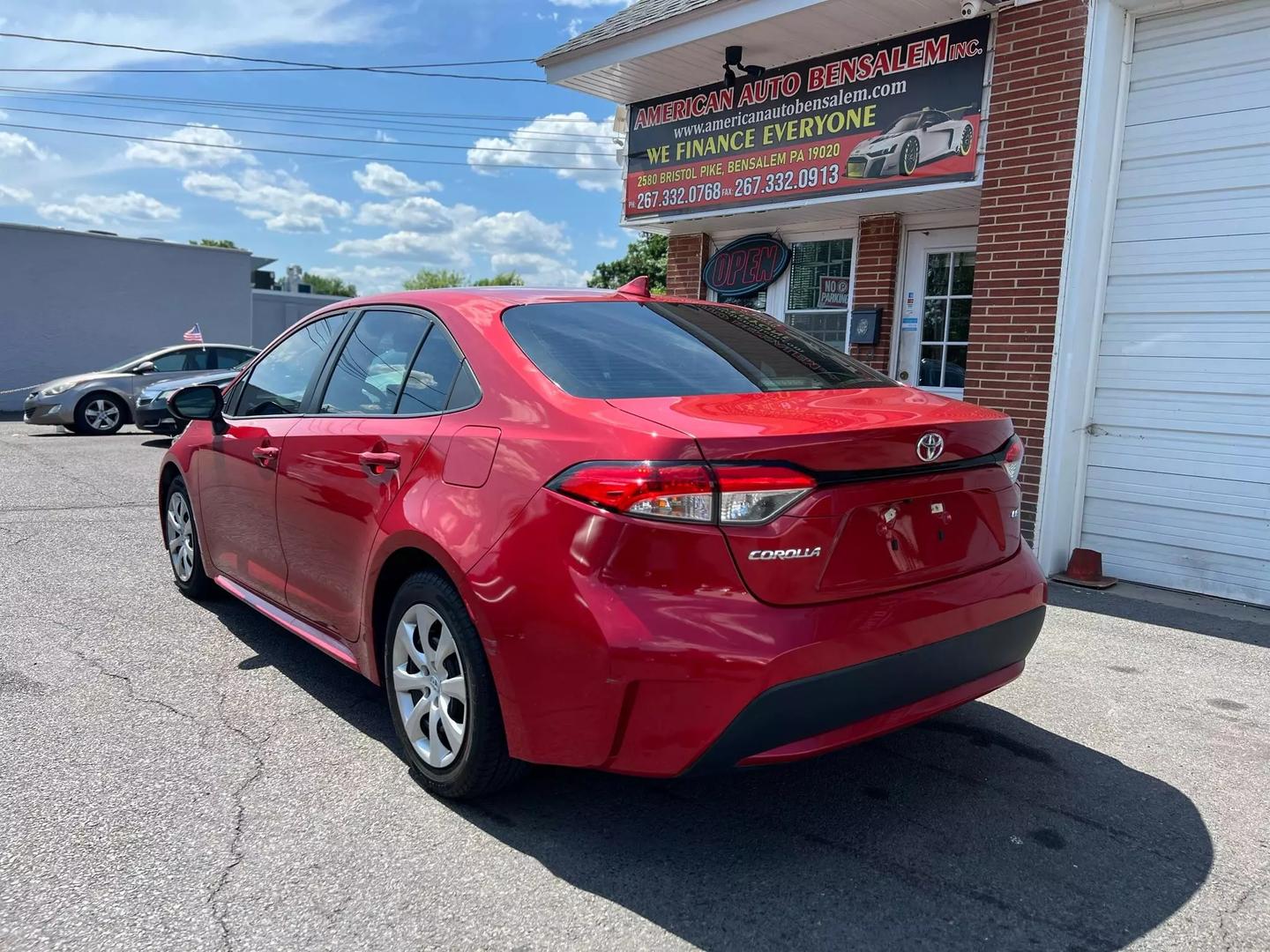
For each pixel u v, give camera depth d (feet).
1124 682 13.60
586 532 8.01
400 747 11.06
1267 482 17.43
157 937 7.48
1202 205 17.95
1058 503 19.58
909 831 9.36
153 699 12.38
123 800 9.67
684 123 28.25
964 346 24.99
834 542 8.07
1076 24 18.79
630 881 8.41
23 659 13.78
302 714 11.98
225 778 10.19
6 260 61.31
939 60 21.84
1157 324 18.70
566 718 8.20
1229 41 17.47
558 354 9.77
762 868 8.65
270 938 7.50
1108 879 8.52
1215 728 12.00
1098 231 19.12
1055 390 19.43
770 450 7.81
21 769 10.34
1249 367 17.53
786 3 21.56
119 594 17.29
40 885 8.14
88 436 46.19
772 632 7.70
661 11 25.62
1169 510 18.75
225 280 69.92
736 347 10.85
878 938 7.61
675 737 7.75
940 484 8.89
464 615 9.13
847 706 8.11
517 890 8.24
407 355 11.28
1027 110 19.69
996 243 20.40
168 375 48.80
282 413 13.32
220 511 14.58
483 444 9.26
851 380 10.71
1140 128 18.70
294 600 12.60
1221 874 8.64
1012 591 9.50
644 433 8.01
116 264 65.36
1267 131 17.12
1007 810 9.82
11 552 20.53
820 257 28.17
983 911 8.00
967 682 9.27
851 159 23.89
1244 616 17.03
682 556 7.73
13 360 62.23
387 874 8.45
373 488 10.54
